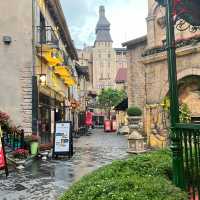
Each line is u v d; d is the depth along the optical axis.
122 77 82.25
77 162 14.73
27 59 18.20
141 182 4.38
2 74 18.12
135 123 20.11
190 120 16.14
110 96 80.56
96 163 14.27
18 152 14.23
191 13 5.45
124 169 5.42
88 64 139.25
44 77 18.58
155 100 19.58
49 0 21.95
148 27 21.36
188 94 18.05
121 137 35.38
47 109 22.00
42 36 20.42
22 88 18.11
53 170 12.44
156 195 4.10
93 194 4.17
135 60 27.61
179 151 4.96
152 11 20.97
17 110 18.02
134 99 27.77
